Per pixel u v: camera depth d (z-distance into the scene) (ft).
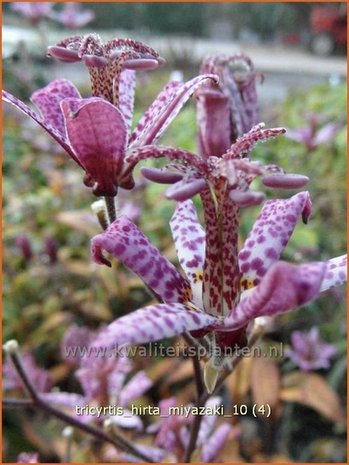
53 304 0.60
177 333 0.20
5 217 0.70
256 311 0.20
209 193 0.22
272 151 0.77
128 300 0.61
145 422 0.54
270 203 0.25
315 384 0.51
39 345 0.60
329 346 0.52
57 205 0.72
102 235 0.22
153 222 0.62
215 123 0.32
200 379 0.31
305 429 0.58
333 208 0.72
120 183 0.25
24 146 0.88
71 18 0.94
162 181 0.21
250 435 0.55
